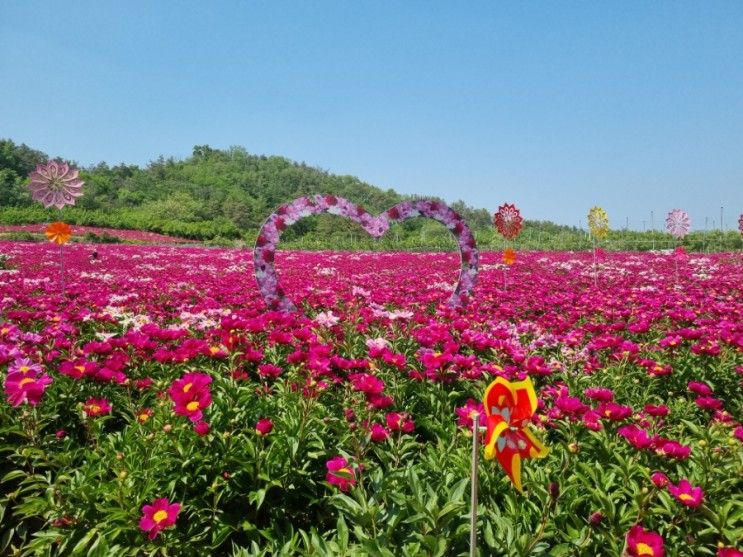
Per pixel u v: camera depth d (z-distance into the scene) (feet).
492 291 32.89
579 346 19.99
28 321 21.61
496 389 6.84
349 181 430.61
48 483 11.25
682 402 15.70
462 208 271.08
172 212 238.89
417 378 15.16
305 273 54.08
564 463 10.90
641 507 9.21
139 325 21.80
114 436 12.41
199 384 10.64
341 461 10.00
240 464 10.82
